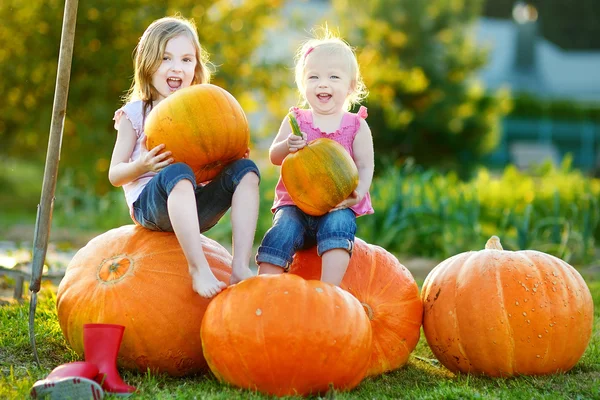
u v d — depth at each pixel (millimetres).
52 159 3465
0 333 3895
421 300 3842
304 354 3039
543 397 3209
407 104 20141
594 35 41062
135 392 3131
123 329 3260
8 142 15203
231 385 3193
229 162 3664
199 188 3760
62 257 7680
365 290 3639
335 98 3865
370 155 3941
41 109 13812
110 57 13141
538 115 30094
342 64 3871
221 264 3650
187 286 3469
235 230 3520
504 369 3582
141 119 3951
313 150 3539
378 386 3455
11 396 2975
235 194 3570
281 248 3568
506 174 11102
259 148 15914
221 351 3127
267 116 15945
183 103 3510
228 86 14109
